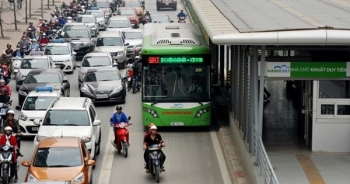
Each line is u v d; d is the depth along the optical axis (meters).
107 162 33.53
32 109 38.28
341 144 31.39
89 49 68.62
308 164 29.61
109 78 48.97
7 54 59.19
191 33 40.09
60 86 46.44
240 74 35.06
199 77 38.50
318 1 37.84
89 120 33.34
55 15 89.38
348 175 27.98
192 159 33.91
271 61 27.88
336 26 25.89
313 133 31.42
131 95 51.62
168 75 38.44
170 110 38.41
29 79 47.19
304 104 33.62
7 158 29.14
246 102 32.28
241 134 33.38
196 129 39.94
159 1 110.06
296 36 25.06
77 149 27.88
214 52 47.19
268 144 33.00
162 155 30.61
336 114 31.30
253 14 31.89
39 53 60.62
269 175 24.05
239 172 29.95
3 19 93.75
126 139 34.38
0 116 37.69
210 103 38.62
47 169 26.69
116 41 64.88
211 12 33.97
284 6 35.28
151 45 38.78
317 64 27.83
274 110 41.06
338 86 31.17
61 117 33.31
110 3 108.38
